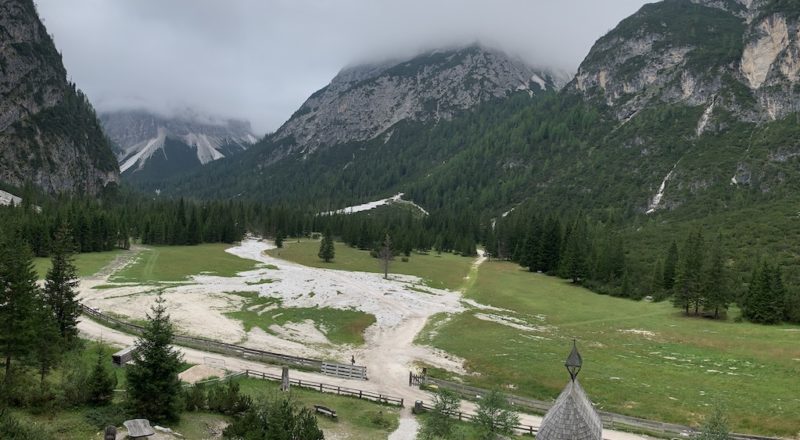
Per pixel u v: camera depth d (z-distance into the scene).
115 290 89.94
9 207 150.62
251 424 34.66
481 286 119.94
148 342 38.59
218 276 113.19
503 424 40.53
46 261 112.44
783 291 84.25
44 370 41.94
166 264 124.69
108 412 35.94
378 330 80.44
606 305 102.38
